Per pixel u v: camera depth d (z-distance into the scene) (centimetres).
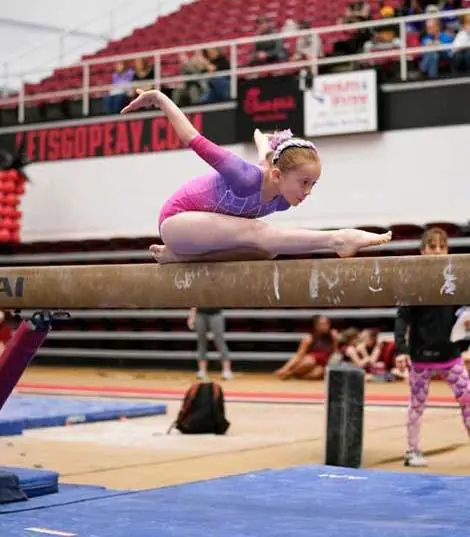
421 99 1894
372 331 1822
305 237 539
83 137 2259
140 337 2158
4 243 2284
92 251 2198
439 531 564
